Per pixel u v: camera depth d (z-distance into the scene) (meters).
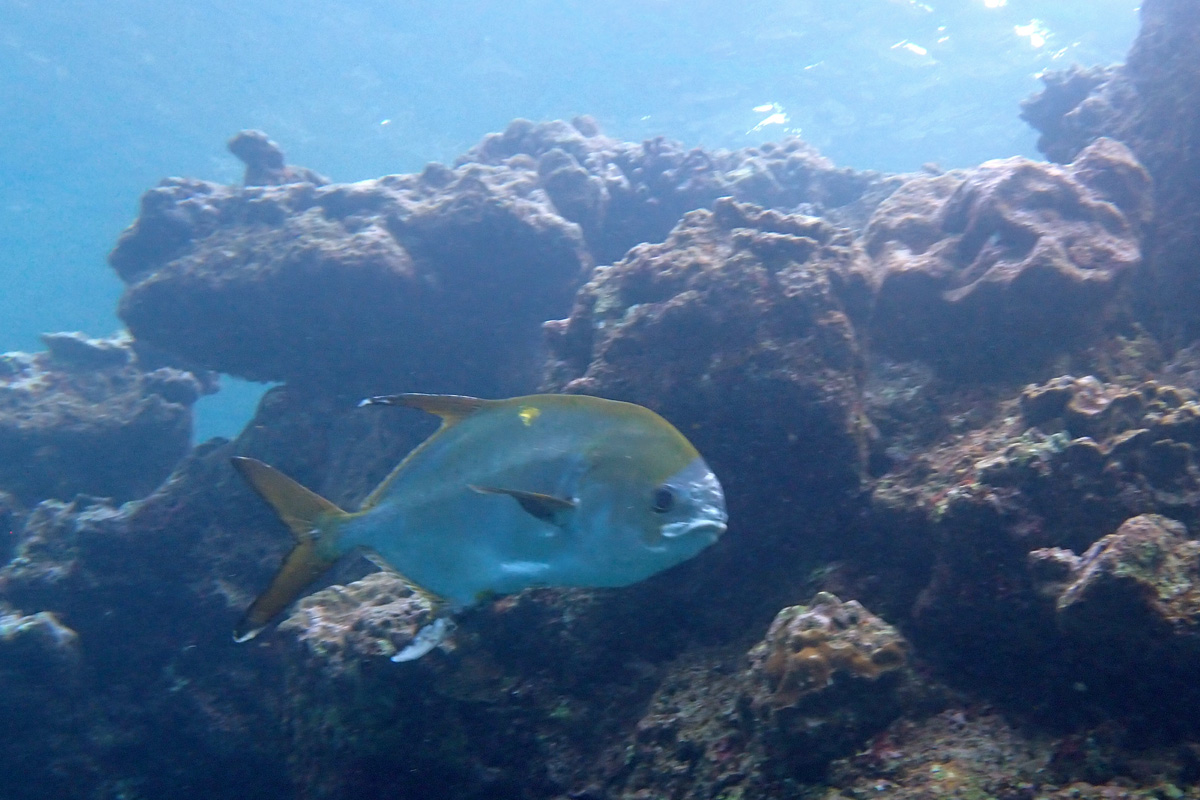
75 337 5.41
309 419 3.92
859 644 1.64
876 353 2.49
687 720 1.83
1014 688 1.62
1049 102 4.10
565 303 3.83
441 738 2.16
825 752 1.58
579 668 2.12
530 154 4.69
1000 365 2.27
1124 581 1.42
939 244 2.61
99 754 3.32
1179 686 1.41
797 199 4.55
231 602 3.43
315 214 3.87
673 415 2.21
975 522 1.67
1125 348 2.36
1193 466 1.67
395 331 3.71
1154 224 2.90
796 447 2.10
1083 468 1.68
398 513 1.18
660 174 4.37
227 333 3.78
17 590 3.46
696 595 2.11
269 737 3.30
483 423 1.17
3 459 4.64
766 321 2.21
